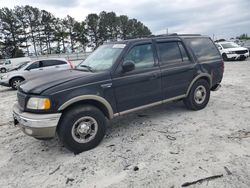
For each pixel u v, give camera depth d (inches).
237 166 125.5
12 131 209.3
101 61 182.2
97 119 157.2
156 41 192.5
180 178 119.0
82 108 152.0
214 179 116.3
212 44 237.9
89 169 134.5
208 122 192.9
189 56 210.8
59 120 147.7
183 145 154.3
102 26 3105.3
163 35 201.3
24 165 146.6
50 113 142.3
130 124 201.0
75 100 147.5
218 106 237.1
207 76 221.9
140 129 187.9
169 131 179.5
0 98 387.5
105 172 130.4
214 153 140.7
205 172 122.3
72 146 150.4
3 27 2474.2
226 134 167.0
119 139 171.3
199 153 141.9
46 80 159.5
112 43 197.6
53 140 181.3
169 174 123.0
